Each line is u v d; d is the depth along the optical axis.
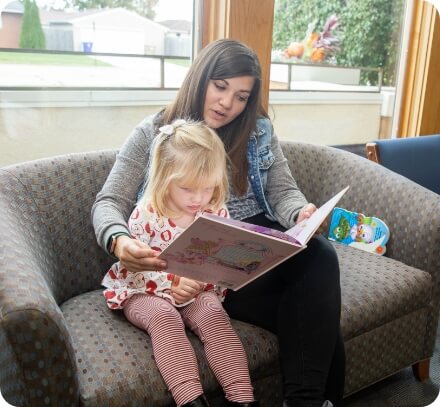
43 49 1.71
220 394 1.17
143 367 1.06
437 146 2.14
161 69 1.97
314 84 2.46
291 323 1.16
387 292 1.45
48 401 0.96
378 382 1.67
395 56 2.75
